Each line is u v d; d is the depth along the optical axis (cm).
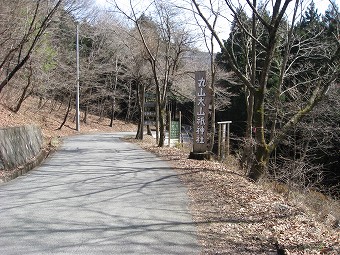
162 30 1675
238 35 1809
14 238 454
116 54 2603
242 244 455
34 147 1233
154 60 1554
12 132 1005
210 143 1502
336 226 668
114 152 1423
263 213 589
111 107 3888
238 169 1162
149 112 2112
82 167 1045
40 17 1381
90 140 2052
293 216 575
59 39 2388
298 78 1634
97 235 472
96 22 2755
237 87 2275
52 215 559
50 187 768
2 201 641
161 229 505
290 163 1151
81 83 3073
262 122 893
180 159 1218
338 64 963
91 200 662
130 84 3475
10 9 1227
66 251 413
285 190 926
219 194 724
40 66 1847
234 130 2323
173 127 1784
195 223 538
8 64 1441
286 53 1218
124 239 460
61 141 1930
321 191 1329
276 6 810
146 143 1903
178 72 1836
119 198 683
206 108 1211
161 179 880
